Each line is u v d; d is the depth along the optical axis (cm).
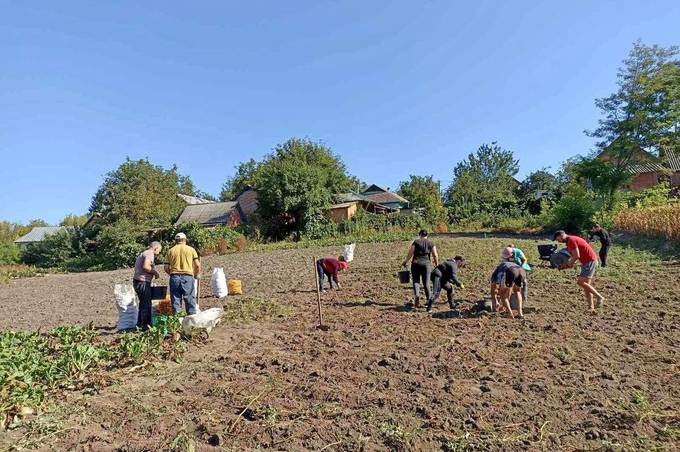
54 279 2636
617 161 3438
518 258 952
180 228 3528
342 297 1148
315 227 3894
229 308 1051
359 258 2141
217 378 569
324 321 881
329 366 598
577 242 878
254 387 529
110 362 642
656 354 612
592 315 842
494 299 895
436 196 5222
